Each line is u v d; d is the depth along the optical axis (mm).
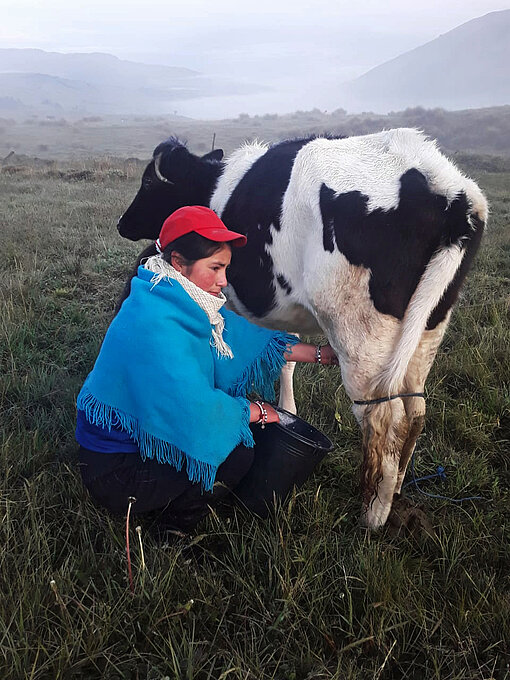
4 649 2088
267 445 2828
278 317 3236
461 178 2570
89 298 6211
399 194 2535
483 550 2754
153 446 2547
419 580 2557
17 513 2836
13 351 4684
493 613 2367
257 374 2879
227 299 3398
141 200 3943
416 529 2865
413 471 3287
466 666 2230
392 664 2264
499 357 4652
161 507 2775
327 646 2309
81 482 3061
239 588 2523
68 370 4551
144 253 3912
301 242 2854
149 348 2443
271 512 2885
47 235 8750
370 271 2611
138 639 2295
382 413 2723
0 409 3947
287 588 2404
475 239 2637
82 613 2285
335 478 3295
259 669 2135
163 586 2400
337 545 2676
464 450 3594
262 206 3004
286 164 2971
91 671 2168
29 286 6191
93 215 10758
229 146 50406
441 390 4230
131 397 2523
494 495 3184
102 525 2787
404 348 2596
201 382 2473
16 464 3221
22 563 2510
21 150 49312
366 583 2432
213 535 2816
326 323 2830
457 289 2725
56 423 3719
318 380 4375
